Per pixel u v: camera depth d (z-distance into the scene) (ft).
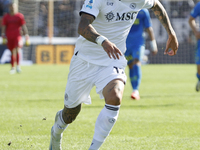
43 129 50.83
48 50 247.70
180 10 264.31
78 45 35.60
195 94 92.73
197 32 92.12
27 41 163.84
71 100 36.14
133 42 81.87
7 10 271.49
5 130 50.06
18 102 77.00
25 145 42.06
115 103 31.68
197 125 53.47
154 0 36.94
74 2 286.25
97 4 32.60
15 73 163.32
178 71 182.91
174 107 70.74
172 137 45.98
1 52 238.07
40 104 74.33
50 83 120.98
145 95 90.74
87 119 58.18
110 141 43.98
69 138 45.60
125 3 34.01
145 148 40.68
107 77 33.58
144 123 55.01
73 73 35.73
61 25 287.07
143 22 84.79
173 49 39.40
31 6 281.54
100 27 34.50
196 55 92.79
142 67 216.95
